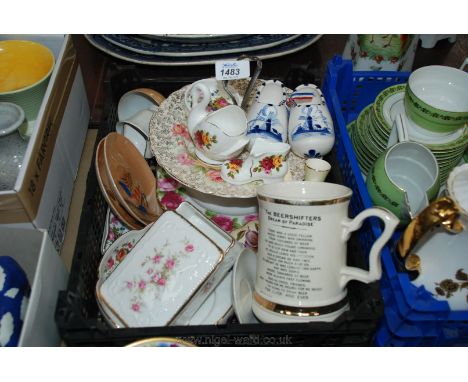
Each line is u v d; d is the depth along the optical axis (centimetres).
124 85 82
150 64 77
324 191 54
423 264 61
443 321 55
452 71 72
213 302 62
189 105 69
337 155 76
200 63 76
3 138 64
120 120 81
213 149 63
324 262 52
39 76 81
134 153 73
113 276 58
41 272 55
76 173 79
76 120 79
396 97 77
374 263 51
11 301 56
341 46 101
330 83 79
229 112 62
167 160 66
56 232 69
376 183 63
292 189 54
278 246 53
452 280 60
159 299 56
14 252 63
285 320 54
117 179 65
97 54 98
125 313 56
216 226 64
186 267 57
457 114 64
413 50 86
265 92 72
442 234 60
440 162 69
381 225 61
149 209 72
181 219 60
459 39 98
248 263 61
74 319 52
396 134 67
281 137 68
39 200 62
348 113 88
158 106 74
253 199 69
